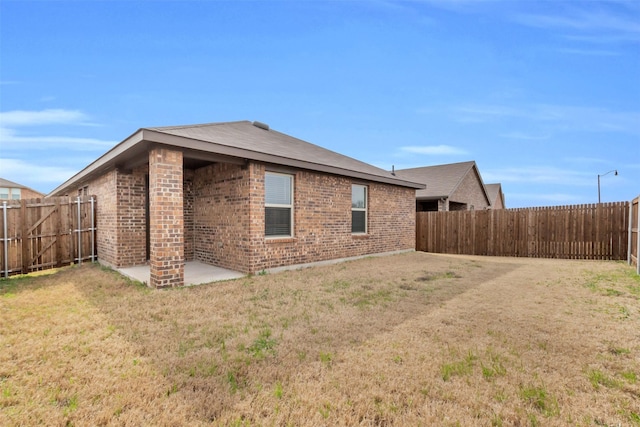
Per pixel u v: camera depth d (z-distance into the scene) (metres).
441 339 3.68
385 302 5.18
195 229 9.10
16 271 7.96
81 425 2.16
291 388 2.64
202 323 4.13
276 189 8.04
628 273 7.84
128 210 7.97
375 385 2.70
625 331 3.91
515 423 2.27
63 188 12.53
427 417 2.28
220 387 2.65
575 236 11.18
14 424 2.17
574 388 2.70
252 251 7.26
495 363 3.10
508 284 6.61
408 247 13.13
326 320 4.29
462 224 13.39
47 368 2.93
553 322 4.24
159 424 2.18
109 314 4.45
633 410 2.39
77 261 9.12
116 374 2.83
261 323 4.16
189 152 6.36
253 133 10.00
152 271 6.01
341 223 9.77
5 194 27.73
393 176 12.59
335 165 9.23
